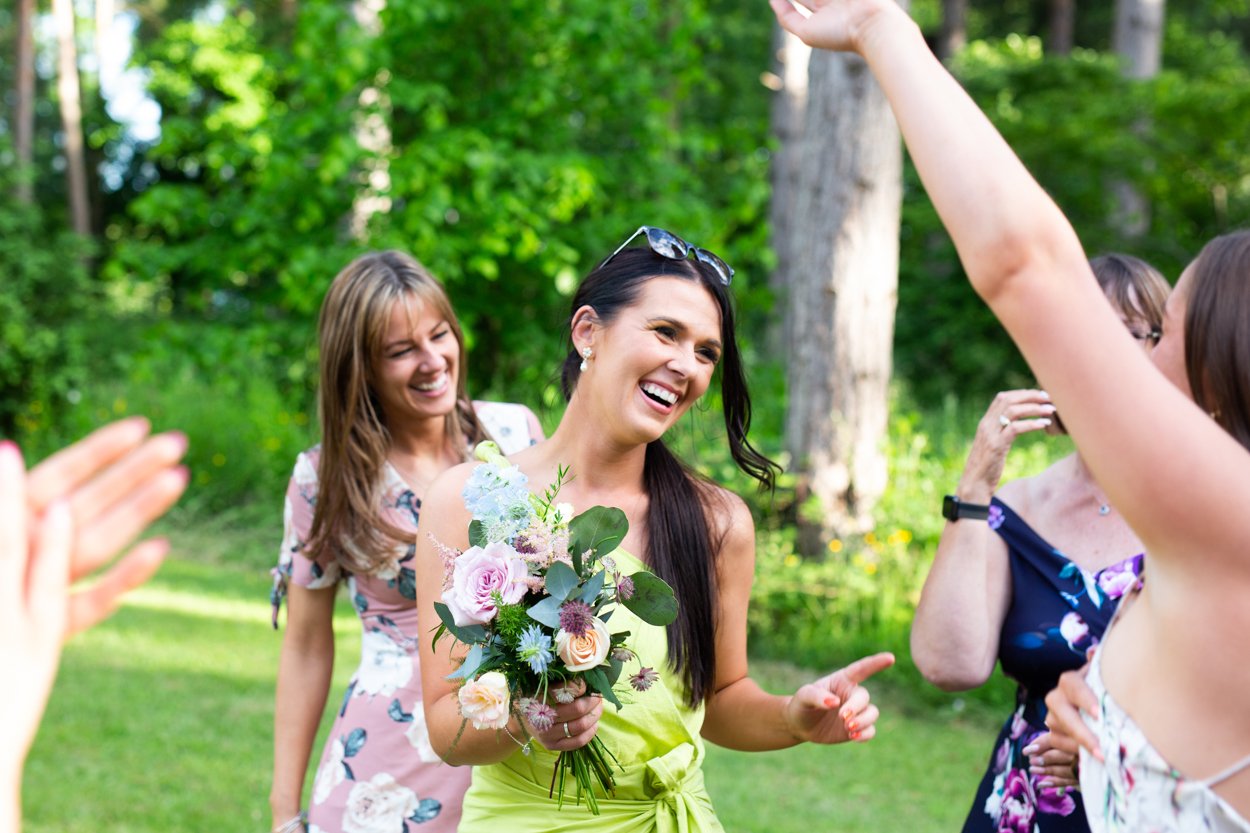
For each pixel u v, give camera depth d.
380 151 9.16
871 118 7.26
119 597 0.78
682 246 1.98
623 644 1.78
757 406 8.71
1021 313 1.00
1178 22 21.14
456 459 2.88
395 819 2.53
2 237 14.45
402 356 2.70
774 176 15.04
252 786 4.86
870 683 6.44
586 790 1.89
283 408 11.13
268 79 10.00
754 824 4.61
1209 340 1.33
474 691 1.62
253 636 7.15
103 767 4.98
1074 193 13.75
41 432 13.05
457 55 8.94
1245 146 13.72
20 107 21.67
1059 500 2.37
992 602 2.33
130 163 26.52
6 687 0.74
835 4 1.14
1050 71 14.09
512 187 8.74
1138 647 1.23
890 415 8.45
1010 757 2.30
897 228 7.43
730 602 2.11
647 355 1.91
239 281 10.59
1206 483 1.02
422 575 2.00
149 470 0.79
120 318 16.83
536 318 9.30
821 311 7.34
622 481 2.04
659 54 9.48
